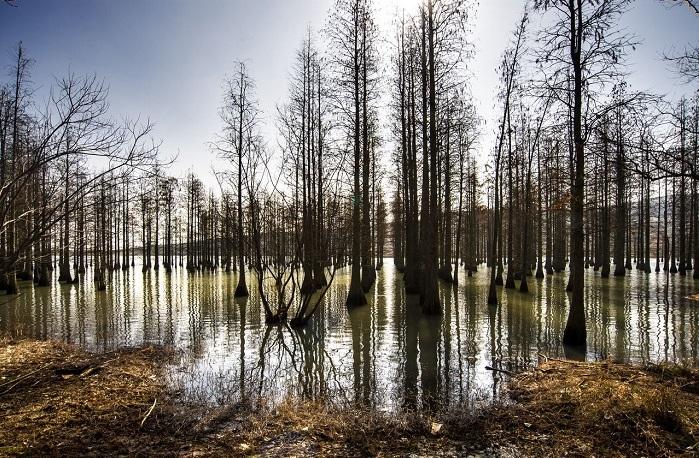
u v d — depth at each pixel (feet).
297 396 22.24
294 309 55.83
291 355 32.48
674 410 16.69
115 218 114.11
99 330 41.57
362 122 64.39
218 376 26.03
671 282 85.46
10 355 28.27
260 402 20.76
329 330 42.37
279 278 47.70
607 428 16.37
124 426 17.30
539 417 18.01
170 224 151.94
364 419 18.21
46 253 15.39
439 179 77.20
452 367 28.71
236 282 99.09
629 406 17.37
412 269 73.56
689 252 111.96
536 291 74.13
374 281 93.76
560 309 53.72
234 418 18.65
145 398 20.79
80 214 17.98
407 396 22.62
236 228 57.26
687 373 21.95
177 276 121.29
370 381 25.76
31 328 42.65
